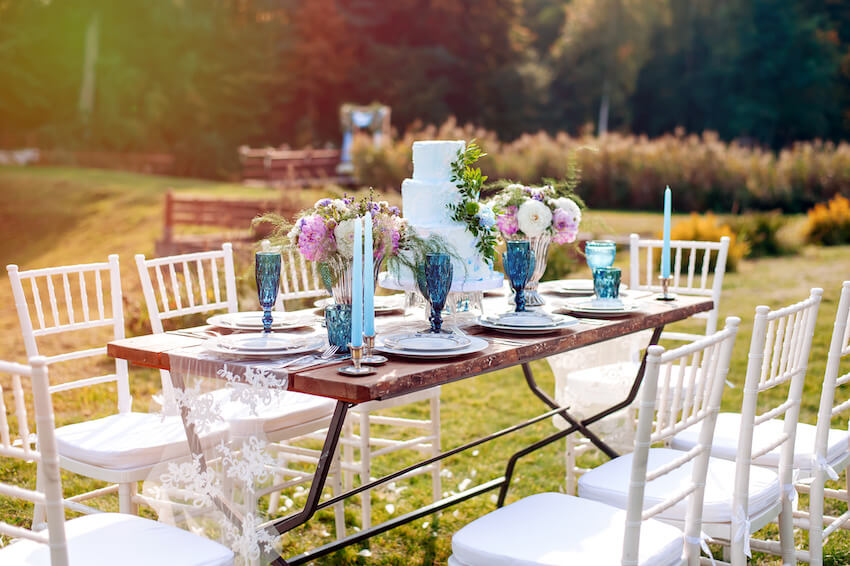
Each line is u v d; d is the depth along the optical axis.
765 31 34.91
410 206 2.96
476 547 2.13
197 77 30.22
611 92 35.91
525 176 16.34
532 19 39.75
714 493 2.50
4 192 16.16
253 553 2.32
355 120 23.33
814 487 2.90
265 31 30.80
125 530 2.19
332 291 2.65
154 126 29.44
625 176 16.11
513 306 3.32
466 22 33.38
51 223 14.59
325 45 30.84
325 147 31.03
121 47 29.95
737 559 2.45
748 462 2.43
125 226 14.04
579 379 3.67
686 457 2.14
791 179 15.52
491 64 33.94
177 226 10.48
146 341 2.66
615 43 35.84
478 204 2.87
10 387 5.82
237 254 6.93
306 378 2.19
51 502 1.81
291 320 2.82
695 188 15.76
